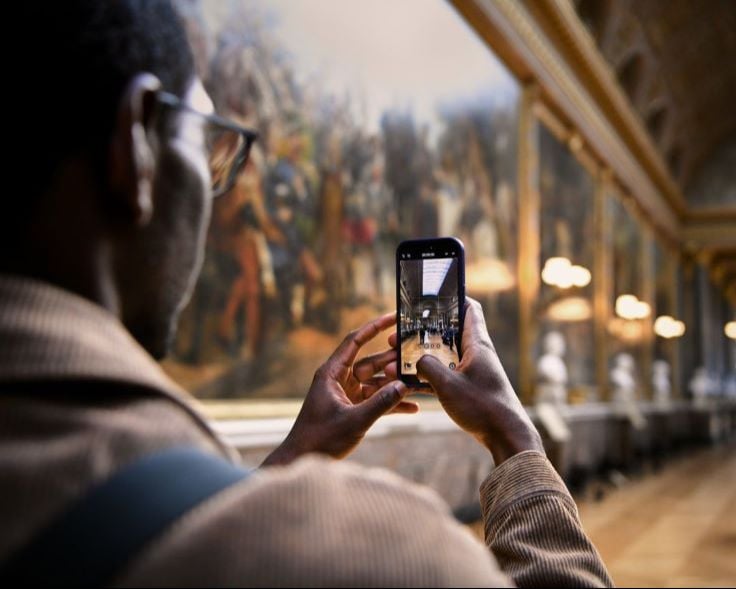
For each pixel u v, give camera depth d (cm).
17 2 51
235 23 625
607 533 916
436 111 948
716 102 2447
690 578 681
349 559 45
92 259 54
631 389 1648
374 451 745
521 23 1102
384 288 839
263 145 663
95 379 48
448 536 49
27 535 44
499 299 1093
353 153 791
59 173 52
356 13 792
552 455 1056
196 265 62
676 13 1817
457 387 88
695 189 2734
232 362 618
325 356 732
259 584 44
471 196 1030
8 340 47
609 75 1494
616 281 1812
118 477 46
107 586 44
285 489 47
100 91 52
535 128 1209
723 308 3566
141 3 57
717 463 1975
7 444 46
